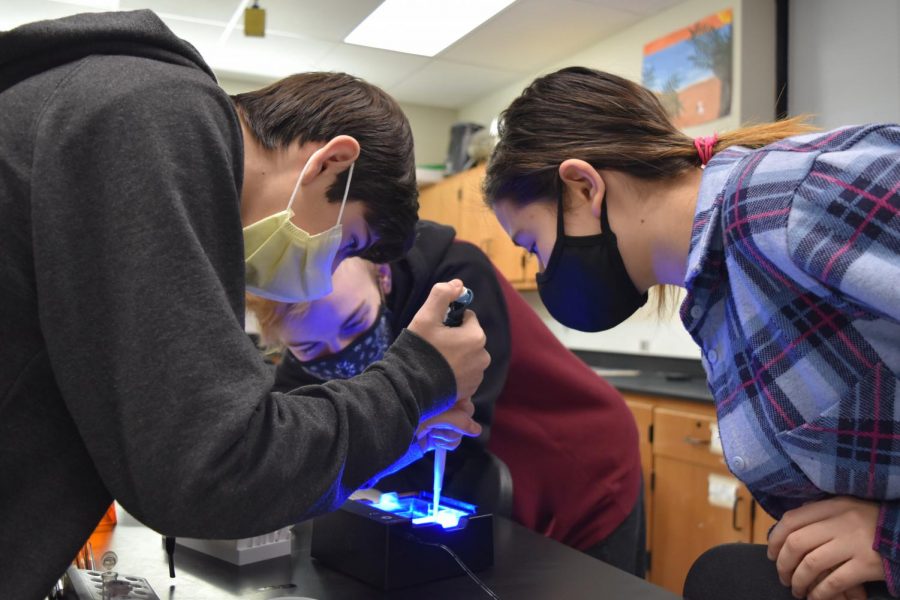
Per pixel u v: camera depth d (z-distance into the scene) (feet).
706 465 9.16
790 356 2.43
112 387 1.83
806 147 2.46
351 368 4.49
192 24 11.43
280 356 4.98
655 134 3.03
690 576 3.13
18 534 1.89
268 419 1.95
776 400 2.47
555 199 3.19
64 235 1.83
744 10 10.16
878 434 2.31
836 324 2.33
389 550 2.77
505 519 3.80
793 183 2.33
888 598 2.34
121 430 1.83
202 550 3.20
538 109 3.21
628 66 11.78
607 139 3.04
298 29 11.53
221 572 2.98
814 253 2.19
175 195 1.87
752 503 8.56
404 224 2.88
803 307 2.38
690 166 2.98
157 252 1.82
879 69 9.25
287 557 3.18
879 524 2.38
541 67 13.57
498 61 13.25
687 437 9.45
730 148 2.87
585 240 3.18
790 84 10.32
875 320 2.24
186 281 1.84
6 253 1.86
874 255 2.11
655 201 3.02
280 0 10.33
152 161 1.86
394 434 2.26
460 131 15.96
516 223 3.42
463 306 2.60
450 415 2.92
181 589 2.78
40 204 1.82
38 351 1.91
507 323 4.66
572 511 5.06
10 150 1.88
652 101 3.18
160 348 1.79
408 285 4.50
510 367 4.98
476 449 4.24
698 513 9.29
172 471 1.78
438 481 3.13
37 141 1.86
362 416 2.18
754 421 2.56
